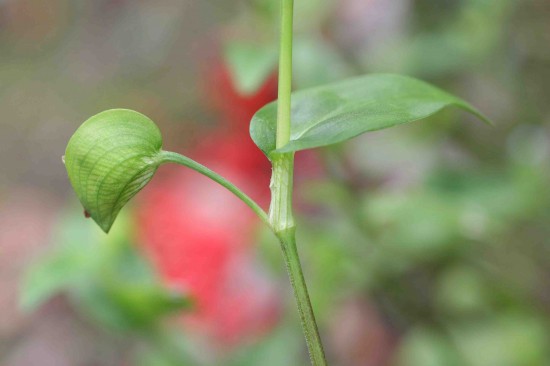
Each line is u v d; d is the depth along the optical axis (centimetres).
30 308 39
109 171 27
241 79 37
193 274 47
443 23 53
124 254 39
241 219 51
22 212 75
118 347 60
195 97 81
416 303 48
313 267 44
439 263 48
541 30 56
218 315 47
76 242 39
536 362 46
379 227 45
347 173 48
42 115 85
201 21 85
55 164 81
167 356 40
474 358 46
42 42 94
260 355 42
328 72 41
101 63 90
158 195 53
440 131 49
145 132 27
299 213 50
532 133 54
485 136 54
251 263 48
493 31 52
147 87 85
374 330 50
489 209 45
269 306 47
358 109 28
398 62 49
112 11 93
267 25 41
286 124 27
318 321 44
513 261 50
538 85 56
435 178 46
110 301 38
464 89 54
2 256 71
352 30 51
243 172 55
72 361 60
